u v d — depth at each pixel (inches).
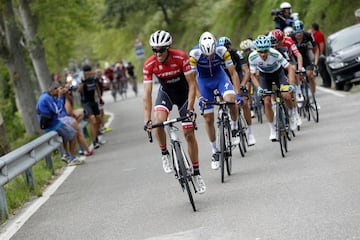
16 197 1073.5
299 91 1457.9
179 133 1804.9
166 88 887.1
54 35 2736.2
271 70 1179.3
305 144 1175.6
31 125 2488.9
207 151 1333.7
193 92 859.4
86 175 1275.8
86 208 934.4
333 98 1852.9
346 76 1964.8
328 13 2933.1
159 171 1179.3
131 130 2133.4
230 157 1029.2
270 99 1152.2
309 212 706.2
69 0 2620.6
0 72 2731.3
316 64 1563.7
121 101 3917.3
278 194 818.8
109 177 1203.9
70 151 1471.5
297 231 640.4
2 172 971.3
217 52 1036.5
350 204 713.0
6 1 2269.9
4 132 1550.2
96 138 1760.6
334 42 2080.5
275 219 698.8
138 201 926.4
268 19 3540.8
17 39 2425.0
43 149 1298.0
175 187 993.5
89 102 1759.4
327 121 1421.0
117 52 7623.0
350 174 866.1
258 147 1250.0
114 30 7278.5
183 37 5349.4
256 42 1132.5
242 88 1190.9
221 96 1094.4
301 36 1487.5
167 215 804.6
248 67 1406.3
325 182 843.4
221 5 4340.6
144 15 6023.6
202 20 4761.3
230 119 1094.4
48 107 1425.9
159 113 878.4
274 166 1023.0
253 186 896.3
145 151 1523.1
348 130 1241.4
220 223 720.3
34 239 792.9
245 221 711.1
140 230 750.5
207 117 1006.4
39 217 920.9
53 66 4114.2
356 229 616.1
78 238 760.3
